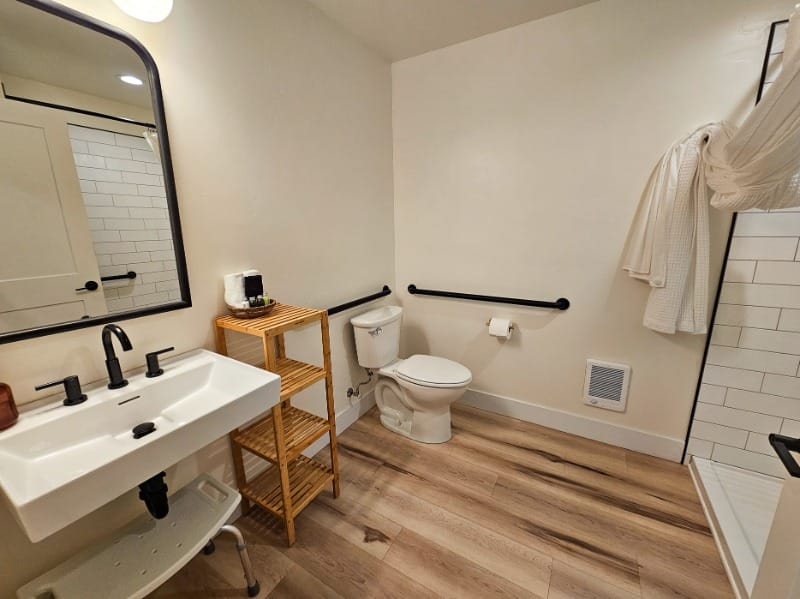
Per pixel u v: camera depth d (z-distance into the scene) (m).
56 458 0.89
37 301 0.94
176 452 0.89
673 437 1.85
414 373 1.96
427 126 2.20
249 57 1.38
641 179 1.69
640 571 1.29
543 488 1.69
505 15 1.72
